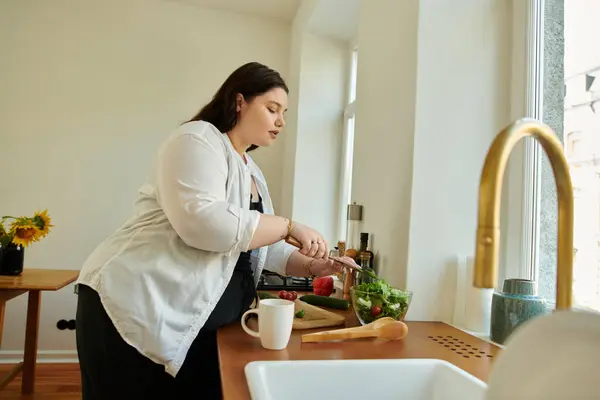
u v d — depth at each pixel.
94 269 0.97
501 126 1.25
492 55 1.25
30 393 2.22
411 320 1.19
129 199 2.84
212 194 0.92
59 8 2.78
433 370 0.78
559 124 1.09
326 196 2.81
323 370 0.73
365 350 0.87
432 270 1.20
